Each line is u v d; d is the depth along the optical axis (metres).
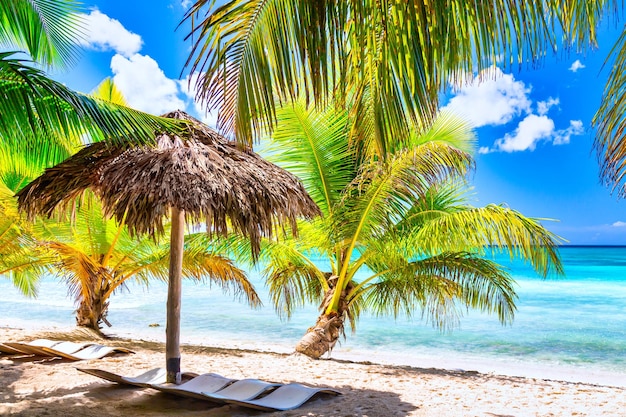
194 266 9.84
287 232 8.36
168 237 9.66
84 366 6.34
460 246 7.75
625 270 39.94
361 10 2.43
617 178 2.30
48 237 10.03
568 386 6.53
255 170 4.90
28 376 5.67
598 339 13.74
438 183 8.00
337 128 8.28
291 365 7.35
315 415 4.41
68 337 9.47
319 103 2.62
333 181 8.56
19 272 11.50
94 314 10.52
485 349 12.48
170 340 5.05
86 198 7.08
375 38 2.50
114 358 6.91
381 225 7.98
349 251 8.62
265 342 13.22
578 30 2.50
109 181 4.44
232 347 11.38
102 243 9.97
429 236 7.70
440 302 8.84
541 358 11.41
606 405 5.05
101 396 4.88
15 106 4.34
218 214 4.33
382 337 14.08
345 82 2.61
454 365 10.21
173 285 5.05
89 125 4.42
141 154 4.67
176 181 4.25
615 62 2.34
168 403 4.69
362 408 4.66
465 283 8.34
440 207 8.76
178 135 4.95
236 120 2.70
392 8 2.42
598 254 64.56
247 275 10.60
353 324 9.66
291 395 4.76
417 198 8.16
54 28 6.79
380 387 5.77
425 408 4.73
